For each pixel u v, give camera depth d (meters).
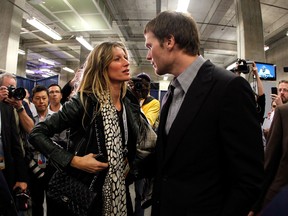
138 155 1.10
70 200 0.94
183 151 0.77
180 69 0.86
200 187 0.75
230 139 0.69
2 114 1.73
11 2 6.03
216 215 0.73
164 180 0.82
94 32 9.48
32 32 9.37
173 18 0.84
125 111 1.10
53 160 0.93
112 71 1.05
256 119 0.71
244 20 5.32
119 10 7.33
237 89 0.71
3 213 1.02
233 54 10.70
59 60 14.11
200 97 0.78
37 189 1.94
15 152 1.78
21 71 10.81
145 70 13.56
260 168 0.68
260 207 1.30
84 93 1.02
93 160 0.92
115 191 0.95
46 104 2.29
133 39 9.52
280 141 1.39
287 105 1.41
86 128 0.98
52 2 5.84
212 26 8.20
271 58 9.26
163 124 0.91
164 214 0.79
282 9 6.70
